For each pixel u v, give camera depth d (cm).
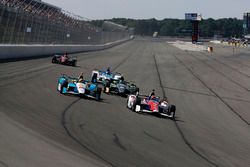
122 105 3525
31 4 9156
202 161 1966
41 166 1471
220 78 7231
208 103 4472
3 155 1527
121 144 2061
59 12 10881
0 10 6569
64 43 11650
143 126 2689
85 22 14662
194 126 3023
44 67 5884
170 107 3228
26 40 8031
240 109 4294
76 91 3584
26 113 2491
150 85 5516
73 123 2417
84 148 1850
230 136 2814
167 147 2164
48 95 3422
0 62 5725
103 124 2539
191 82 6362
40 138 1894
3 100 2842
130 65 8575
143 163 1748
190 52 15288
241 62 10869
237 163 2038
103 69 7019
